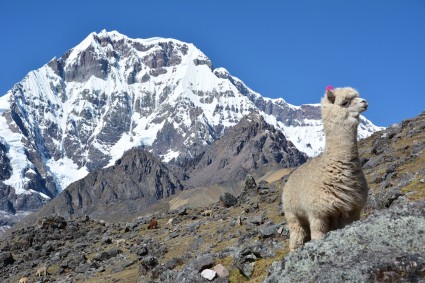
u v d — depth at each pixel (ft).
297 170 52.39
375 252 37.96
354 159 45.75
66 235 202.39
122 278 125.70
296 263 40.32
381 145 158.71
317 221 46.62
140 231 184.96
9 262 181.16
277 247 70.13
